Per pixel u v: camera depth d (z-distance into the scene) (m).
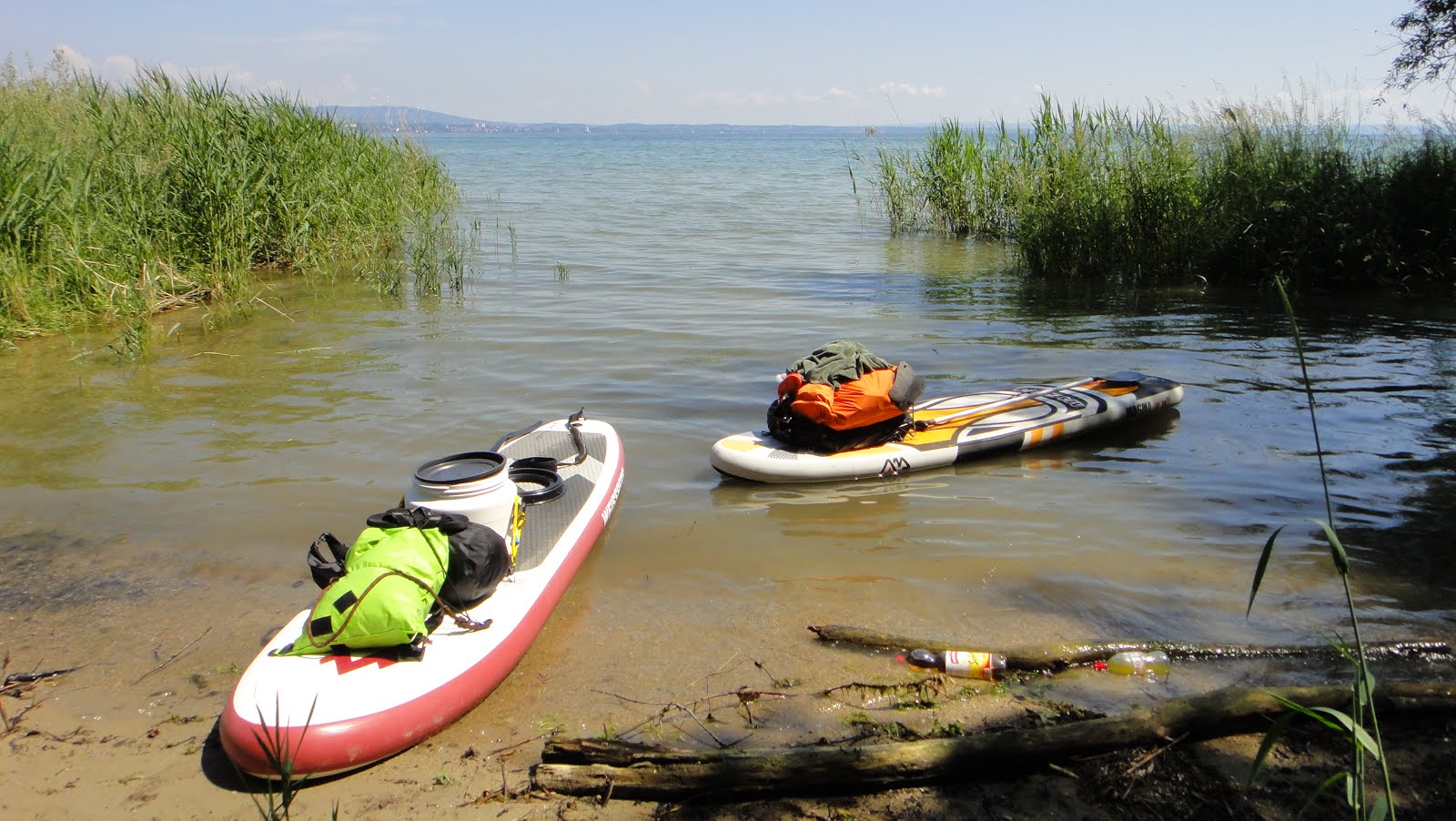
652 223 19.14
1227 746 3.37
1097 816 3.08
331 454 6.45
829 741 3.46
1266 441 6.64
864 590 4.72
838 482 6.14
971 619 4.41
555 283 12.54
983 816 3.10
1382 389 7.73
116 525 5.44
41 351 9.07
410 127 19.91
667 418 7.25
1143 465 6.30
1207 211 12.89
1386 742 3.37
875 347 9.22
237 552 5.12
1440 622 4.26
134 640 4.31
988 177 16.94
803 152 66.88
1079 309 11.03
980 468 6.39
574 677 4.00
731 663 4.09
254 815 3.22
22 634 4.35
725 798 3.22
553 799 3.26
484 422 7.07
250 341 9.47
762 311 10.81
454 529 4.02
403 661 3.71
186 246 11.55
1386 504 5.52
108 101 12.92
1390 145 12.81
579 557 4.84
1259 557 4.96
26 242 10.04
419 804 3.27
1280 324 10.21
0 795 3.30
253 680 3.56
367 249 14.20
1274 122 13.39
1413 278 12.16
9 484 6.00
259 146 12.99
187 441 6.70
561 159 52.56
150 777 3.40
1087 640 4.19
